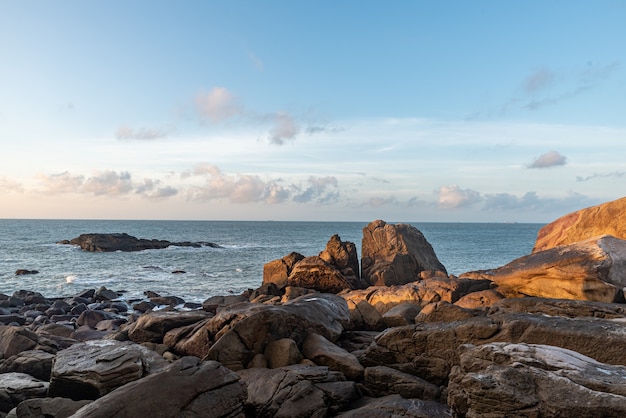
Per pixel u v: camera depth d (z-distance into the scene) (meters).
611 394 6.32
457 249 90.19
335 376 10.01
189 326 14.23
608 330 8.76
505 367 7.21
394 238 29.47
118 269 53.16
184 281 43.50
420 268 28.58
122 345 10.98
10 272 49.75
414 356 10.24
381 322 14.86
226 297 23.97
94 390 9.21
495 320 9.95
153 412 6.96
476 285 19.16
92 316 24.12
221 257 70.38
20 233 144.75
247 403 8.96
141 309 28.94
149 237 140.38
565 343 8.94
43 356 12.17
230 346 11.18
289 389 9.20
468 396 7.05
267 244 107.81
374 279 26.61
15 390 9.89
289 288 24.38
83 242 84.00
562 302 12.31
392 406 8.72
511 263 19.08
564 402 6.37
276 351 11.24
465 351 8.27
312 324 12.56
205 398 7.54
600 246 16.78
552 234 22.95
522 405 6.53
